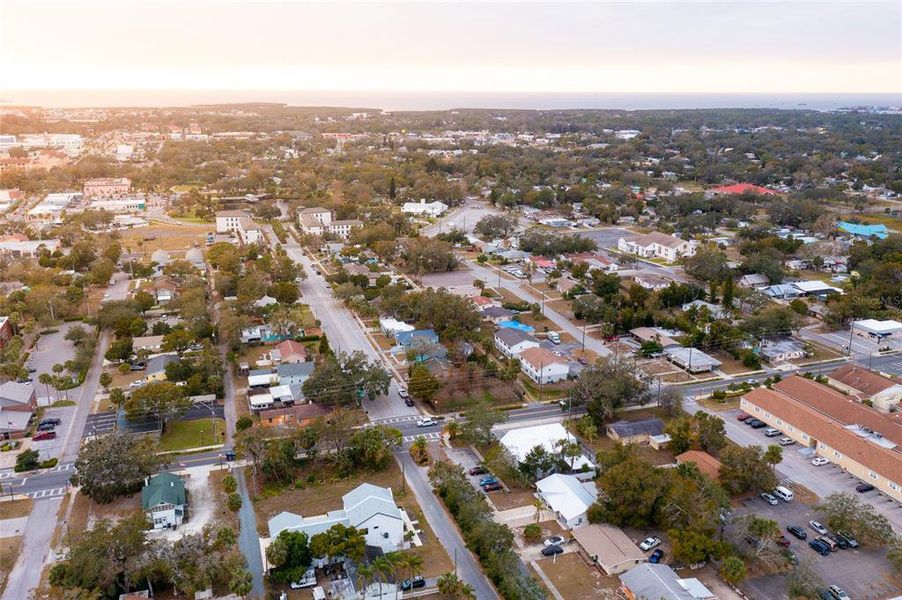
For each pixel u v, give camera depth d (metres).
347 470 111.56
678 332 176.75
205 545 86.69
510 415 133.25
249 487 107.56
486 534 88.06
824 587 82.88
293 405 135.00
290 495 105.44
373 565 82.88
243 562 85.69
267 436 114.19
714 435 117.25
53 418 129.12
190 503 102.75
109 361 157.25
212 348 154.88
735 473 103.75
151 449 109.81
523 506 102.75
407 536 92.94
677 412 131.50
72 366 148.62
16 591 83.12
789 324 173.25
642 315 179.25
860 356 164.62
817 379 147.62
